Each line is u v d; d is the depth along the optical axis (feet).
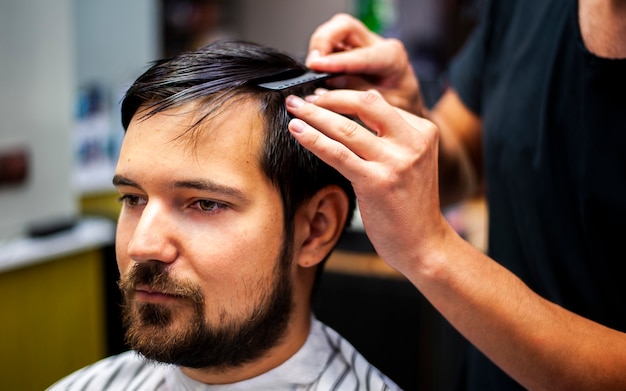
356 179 2.02
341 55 2.72
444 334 5.53
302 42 9.88
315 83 2.50
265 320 2.32
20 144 5.03
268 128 2.21
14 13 4.91
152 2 7.49
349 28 2.94
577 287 2.72
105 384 2.86
